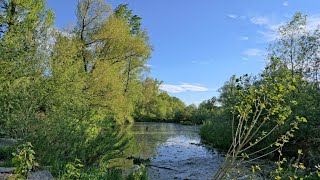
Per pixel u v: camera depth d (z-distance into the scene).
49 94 10.62
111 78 21.75
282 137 4.76
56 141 9.34
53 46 16.73
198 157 18.61
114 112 19.72
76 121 10.23
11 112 9.30
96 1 23.42
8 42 13.52
